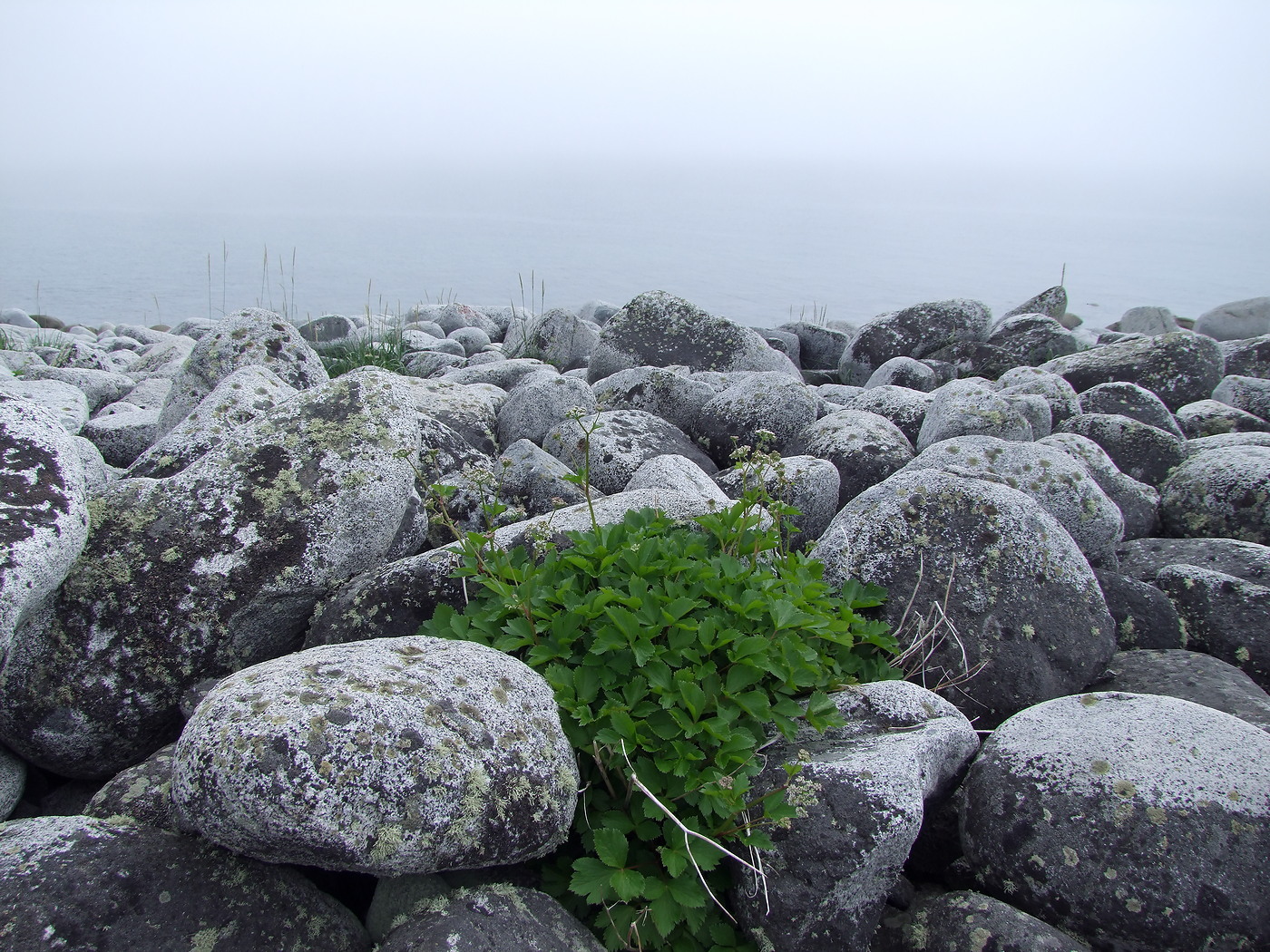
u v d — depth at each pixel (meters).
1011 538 3.33
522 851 2.23
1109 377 7.28
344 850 2.04
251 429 3.49
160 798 2.47
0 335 9.72
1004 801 2.60
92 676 2.98
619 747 2.45
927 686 3.18
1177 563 4.07
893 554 3.38
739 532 3.20
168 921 2.14
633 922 2.25
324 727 2.08
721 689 2.60
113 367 8.04
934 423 5.18
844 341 9.76
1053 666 3.19
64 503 2.79
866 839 2.33
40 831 2.23
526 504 4.30
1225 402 7.11
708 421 5.75
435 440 4.32
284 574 3.16
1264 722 2.95
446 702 2.26
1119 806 2.46
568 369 8.97
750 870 2.35
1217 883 2.33
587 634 2.77
